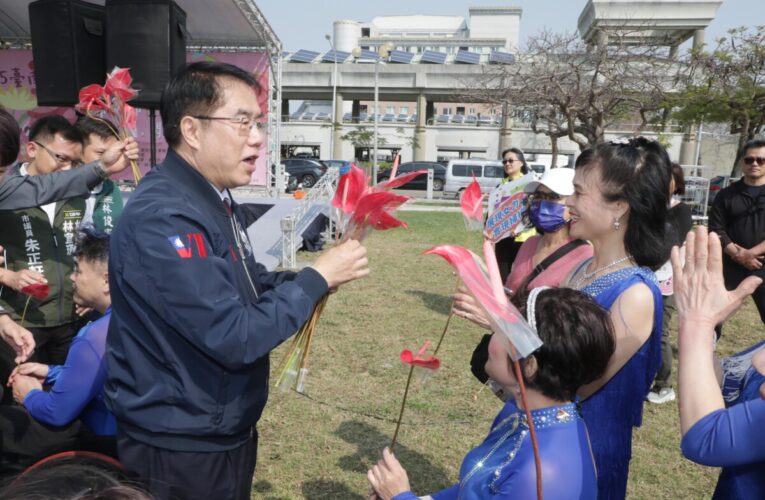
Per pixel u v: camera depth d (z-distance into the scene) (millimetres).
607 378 1649
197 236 1464
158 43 4000
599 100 17172
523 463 1350
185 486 1552
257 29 11945
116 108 2561
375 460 3223
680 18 27000
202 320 1396
